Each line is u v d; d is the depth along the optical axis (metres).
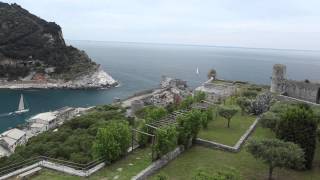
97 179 23.53
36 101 165.50
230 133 35.72
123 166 25.94
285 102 50.19
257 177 25.45
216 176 19.77
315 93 59.22
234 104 46.59
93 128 63.06
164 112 36.19
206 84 71.94
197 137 33.50
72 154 39.81
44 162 26.36
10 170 26.44
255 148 24.44
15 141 91.06
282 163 23.50
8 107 150.38
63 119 116.81
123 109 105.00
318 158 29.66
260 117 41.00
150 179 24.08
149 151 29.31
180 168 26.64
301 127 26.61
